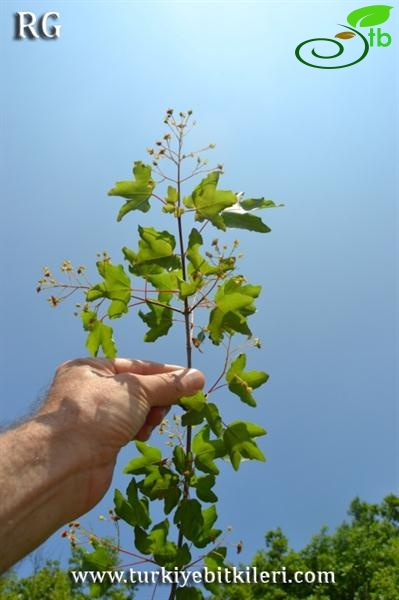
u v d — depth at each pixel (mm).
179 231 495
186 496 479
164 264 495
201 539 484
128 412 411
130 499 484
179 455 483
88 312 502
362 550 1969
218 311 479
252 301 479
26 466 352
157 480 481
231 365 489
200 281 475
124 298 495
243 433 481
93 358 455
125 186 506
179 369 481
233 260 482
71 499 371
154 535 486
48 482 354
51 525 360
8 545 335
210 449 484
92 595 504
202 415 477
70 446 373
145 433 479
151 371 478
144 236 494
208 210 487
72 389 409
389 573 1801
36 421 379
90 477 383
